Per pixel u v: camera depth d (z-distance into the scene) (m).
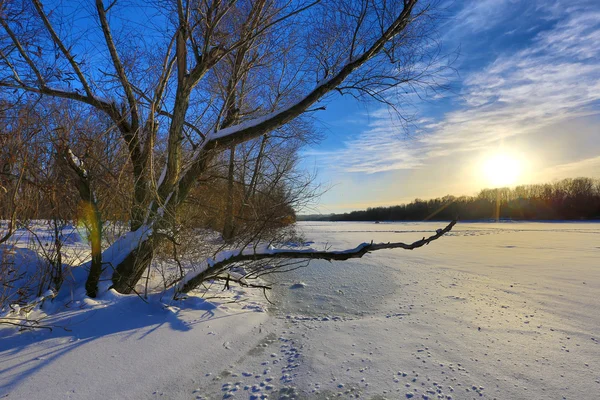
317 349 3.42
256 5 5.11
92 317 3.72
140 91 5.21
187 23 4.64
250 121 4.84
